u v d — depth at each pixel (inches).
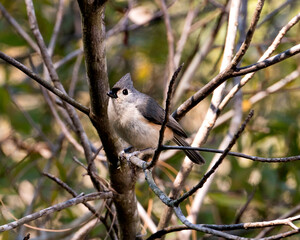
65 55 494.3
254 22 206.2
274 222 191.6
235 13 277.3
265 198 424.8
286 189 432.1
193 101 258.8
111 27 510.9
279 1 497.4
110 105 329.4
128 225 263.0
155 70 502.9
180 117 263.6
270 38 482.0
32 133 478.6
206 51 431.5
